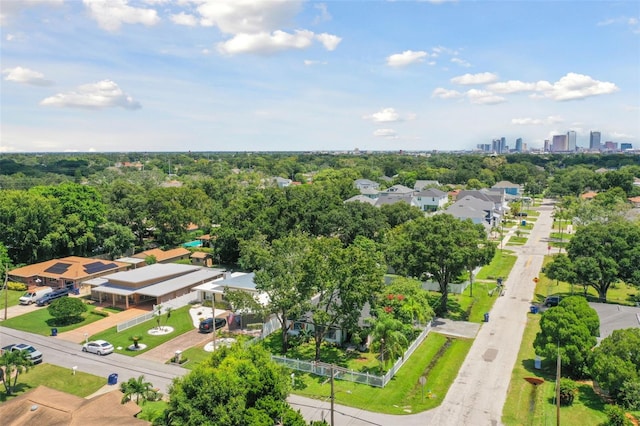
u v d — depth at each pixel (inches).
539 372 1555.1
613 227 2251.5
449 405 1357.0
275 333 1969.7
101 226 3265.3
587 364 1443.2
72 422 1060.5
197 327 2063.2
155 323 2113.7
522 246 3678.6
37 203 2979.8
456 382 1498.5
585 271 2139.5
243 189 5064.0
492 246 2183.8
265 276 1679.4
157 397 1364.4
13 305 2386.8
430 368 1604.3
